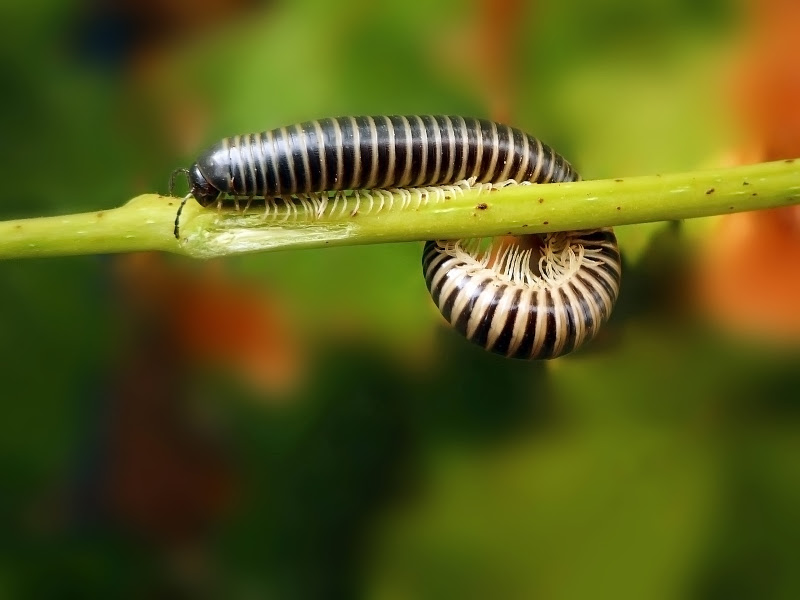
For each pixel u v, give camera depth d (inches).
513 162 5.9
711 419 5.8
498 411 6.0
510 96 6.1
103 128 6.2
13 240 5.5
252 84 6.2
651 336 5.9
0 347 6.1
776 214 5.7
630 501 5.8
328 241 5.5
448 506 5.8
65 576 6.1
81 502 6.2
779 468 5.7
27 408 6.1
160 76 6.2
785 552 5.7
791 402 5.8
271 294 6.1
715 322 5.8
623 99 6.0
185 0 6.2
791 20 5.9
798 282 5.8
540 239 6.0
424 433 6.0
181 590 6.2
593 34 6.1
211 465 6.2
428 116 5.9
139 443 6.2
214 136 6.2
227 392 6.2
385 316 6.1
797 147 5.8
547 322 5.8
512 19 6.1
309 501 6.1
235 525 6.2
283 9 6.2
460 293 5.9
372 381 6.1
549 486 5.8
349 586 6.1
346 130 5.8
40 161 6.2
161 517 6.2
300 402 6.2
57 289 6.1
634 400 5.9
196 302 6.2
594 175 6.0
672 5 5.9
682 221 5.9
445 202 5.5
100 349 6.2
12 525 6.1
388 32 6.2
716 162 5.9
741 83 5.9
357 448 6.1
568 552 5.8
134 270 6.1
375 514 6.0
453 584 5.8
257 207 5.6
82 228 5.5
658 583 5.7
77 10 6.2
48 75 6.2
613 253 5.9
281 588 6.1
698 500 5.7
